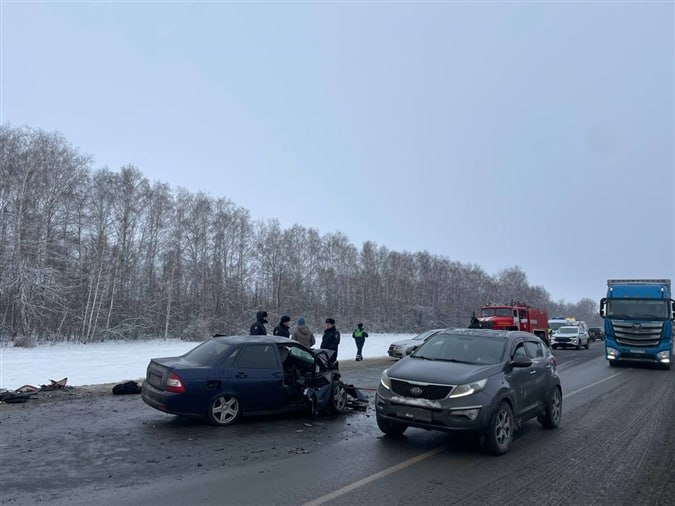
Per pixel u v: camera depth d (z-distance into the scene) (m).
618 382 15.89
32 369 16.28
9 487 4.99
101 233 37.88
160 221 44.44
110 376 14.80
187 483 5.28
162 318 42.81
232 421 8.27
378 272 75.94
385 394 7.24
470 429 6.57
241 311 49.47
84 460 6.00
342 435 7.80
